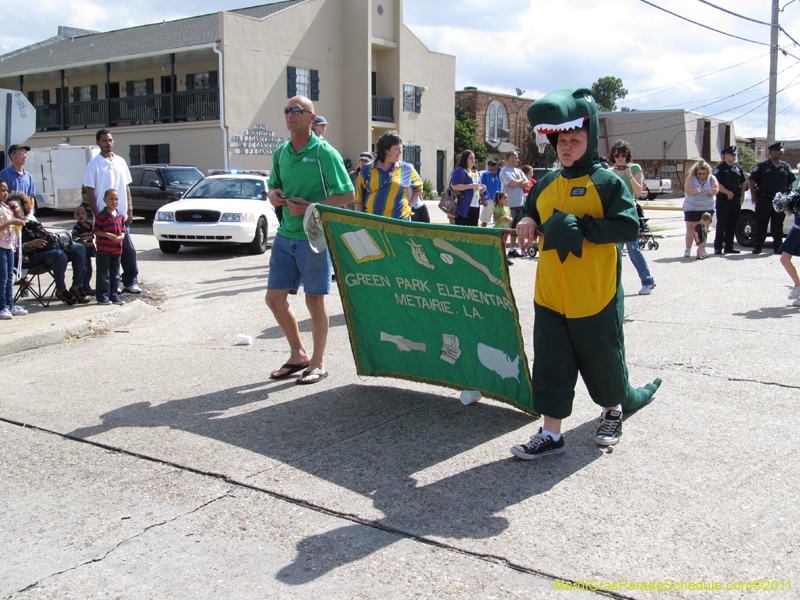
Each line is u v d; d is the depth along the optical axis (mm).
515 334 3891
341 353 5770
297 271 4984
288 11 24250
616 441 3693
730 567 2545
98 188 8031
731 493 3121
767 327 6215
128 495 3252
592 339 3391
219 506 3119
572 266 3307
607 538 2764
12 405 4562
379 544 2766
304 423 4129
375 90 29156
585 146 3285
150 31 29891
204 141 23312
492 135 41062
